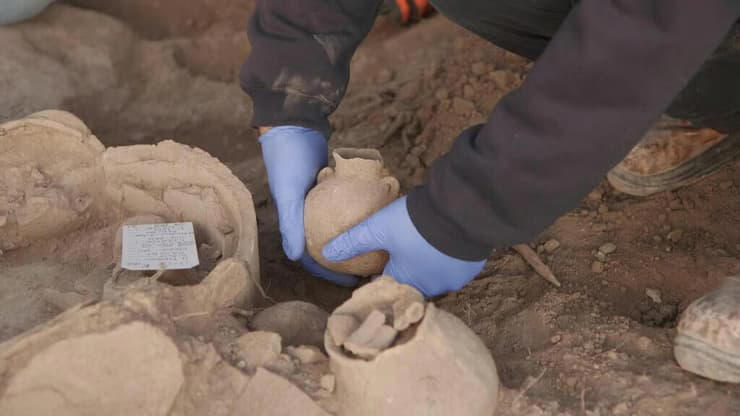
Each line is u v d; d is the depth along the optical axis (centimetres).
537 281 223
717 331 172
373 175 204
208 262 211
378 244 191
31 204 221
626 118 153
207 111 342
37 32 347
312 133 221
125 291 174
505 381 185
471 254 178
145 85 357
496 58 319
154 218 219
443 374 160
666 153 240
